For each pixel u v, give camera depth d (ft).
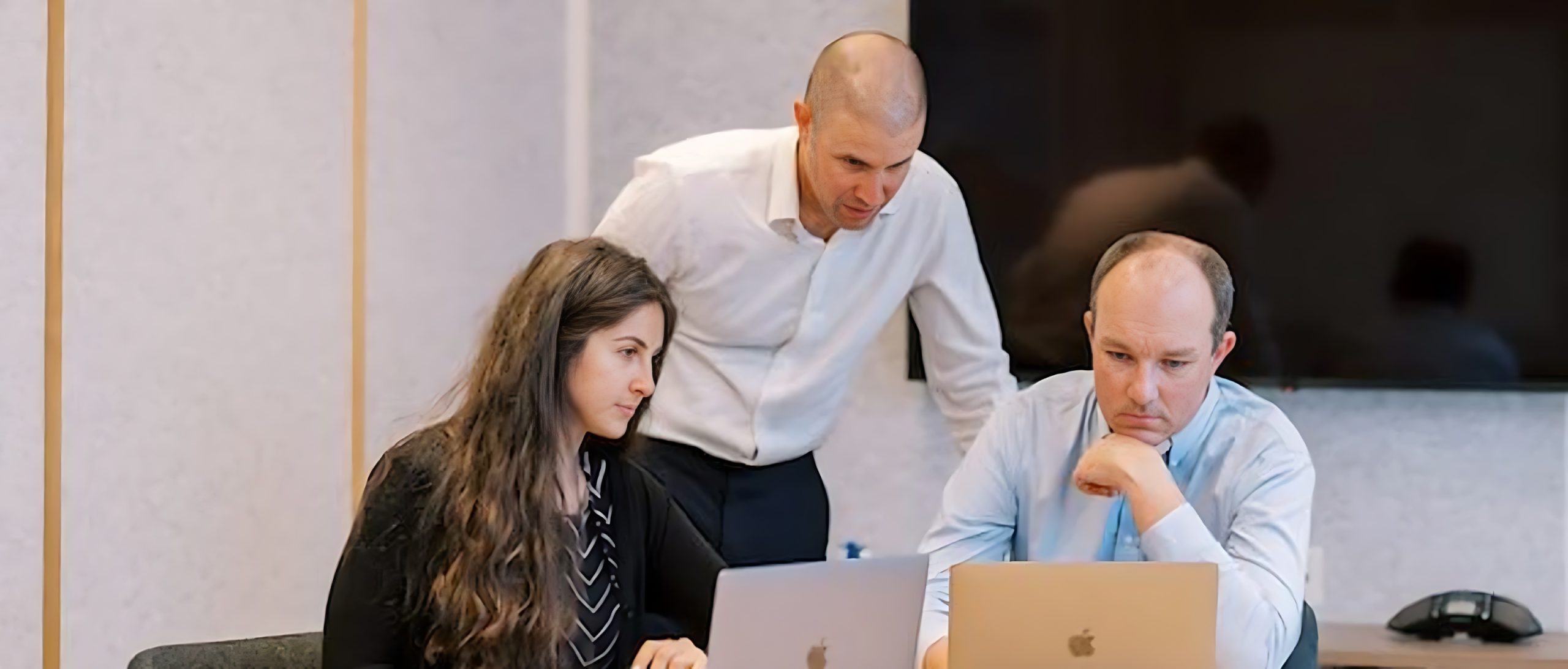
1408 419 14.78
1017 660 6.72
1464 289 14.44
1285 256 14.65
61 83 9.67
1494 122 14.39
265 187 11.50
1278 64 14.62
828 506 11.41
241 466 11.35
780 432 10.92
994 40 14.96
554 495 7.60
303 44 11.87
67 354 9.76
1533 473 14.64
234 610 11.34
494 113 14.48
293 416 11.89
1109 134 14.85
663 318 7.75
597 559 7.89
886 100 9.20
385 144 12.85
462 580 7.36
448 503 7.45
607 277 7.57
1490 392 14.55
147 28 10.37
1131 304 7.75
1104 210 14.85
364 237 12.57
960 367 11.82
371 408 12.73
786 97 15.47
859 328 11.03
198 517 10.96
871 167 9.38
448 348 13.84
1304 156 14.61
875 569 6.71
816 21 15.44
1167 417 7.83
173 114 10.62
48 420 9.64
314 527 12.18
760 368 10.85
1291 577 7.87
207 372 11.00
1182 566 6.73
